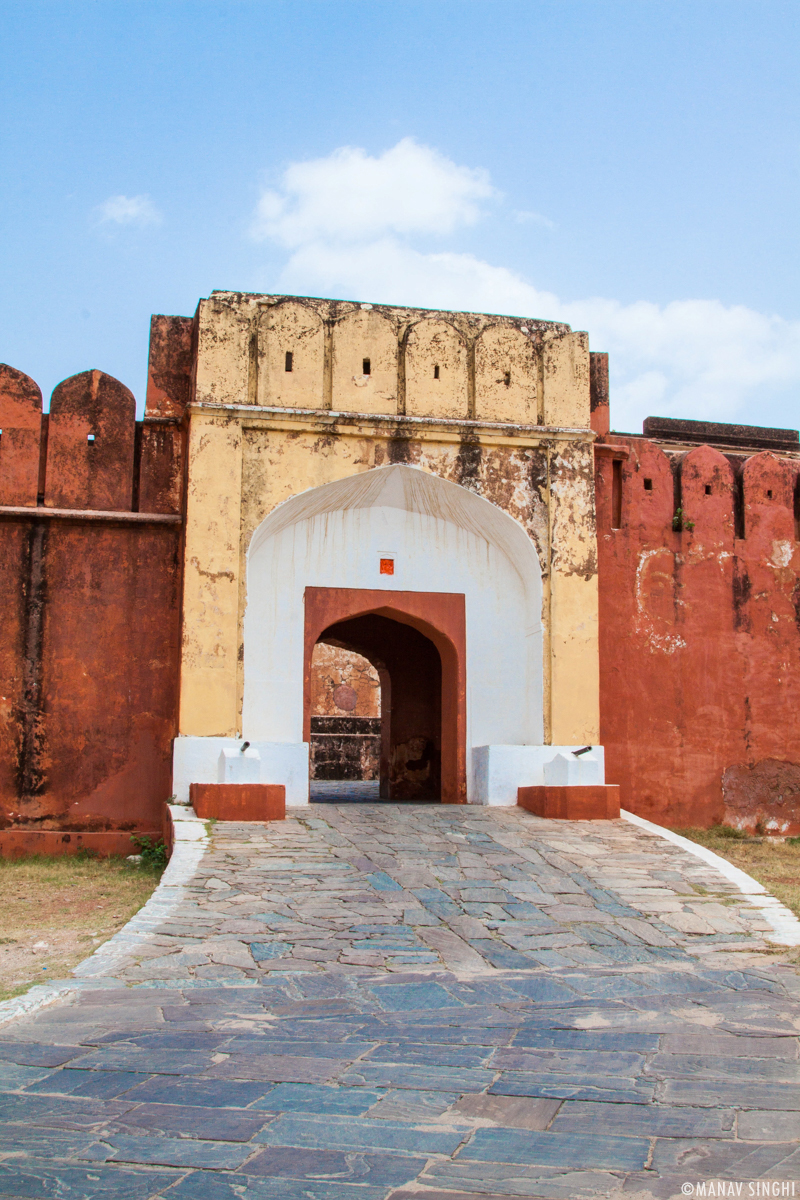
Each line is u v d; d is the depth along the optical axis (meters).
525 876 5.63
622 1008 3.64
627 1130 2.52
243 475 7.66
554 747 7.84
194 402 7.55
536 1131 2.51
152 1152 2.38
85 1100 2.69
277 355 7.85
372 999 3.70
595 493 8.67
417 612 8.21
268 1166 2.31
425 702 10.55
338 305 8.19
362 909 4.92
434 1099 2.71
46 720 7.52
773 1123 2.57
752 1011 3.61
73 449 7.87
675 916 5.04
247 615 7.77
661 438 12.05
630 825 7.03
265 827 6.54
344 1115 2.60
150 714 7.65
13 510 7.60
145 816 7.52
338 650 16.75
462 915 4.90
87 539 7.75
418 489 8.15
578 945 4.53
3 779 7.41
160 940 4.38
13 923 5.25
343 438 7.86
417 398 8.06
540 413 8.30
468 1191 2.20
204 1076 2.87
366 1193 2.19
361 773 14.87
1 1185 2.21
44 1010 3.53
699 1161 2.35
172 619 7.78
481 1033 3.31
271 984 3.86
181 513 7.81
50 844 7.33
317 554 8.04
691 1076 2.90
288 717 7.77
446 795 8.30
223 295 8.04
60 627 7.62
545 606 8.05
